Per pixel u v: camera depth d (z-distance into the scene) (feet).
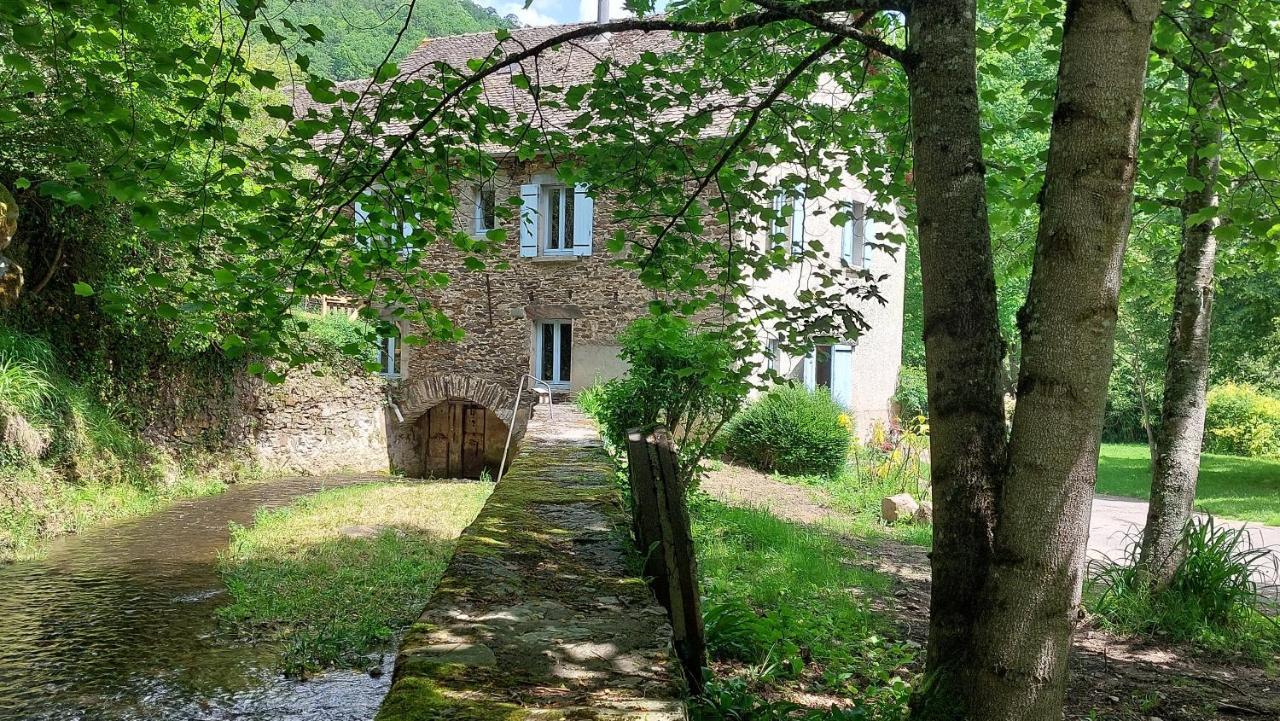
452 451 62.23
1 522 28.25
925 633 17.70
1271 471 61.87
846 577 22.34
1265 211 16.53
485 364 57.16
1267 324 59.31
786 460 46.60
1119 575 21.29
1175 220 27.25
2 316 34.60
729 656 13.94
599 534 12.32
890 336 68.33
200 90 11.62
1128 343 56.08
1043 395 8.80
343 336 56.80
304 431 53.98
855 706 11.51
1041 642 8.82
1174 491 20.77
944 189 10.20
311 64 12.03
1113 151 8.50
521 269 56.03
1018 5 19.61
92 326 39.17
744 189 17.40
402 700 6.04
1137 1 8.39
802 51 17.72
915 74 10.59
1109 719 14.07
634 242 16.99
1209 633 18.90
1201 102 16.31
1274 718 14.40
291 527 30.45
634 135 16.28
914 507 35.27
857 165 17.75
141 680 16.35
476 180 15.92
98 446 36.40
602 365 53.98
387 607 20.71
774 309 16.62
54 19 11.48
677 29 12.83
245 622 19.93
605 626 8.00
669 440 11.81
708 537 24.97
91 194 11.12
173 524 33.06
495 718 5.78
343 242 14.38
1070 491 8.77
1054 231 8.77
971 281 10.08
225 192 13.39
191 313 12.54
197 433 46.44
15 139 29.66
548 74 51.34
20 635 18.90
